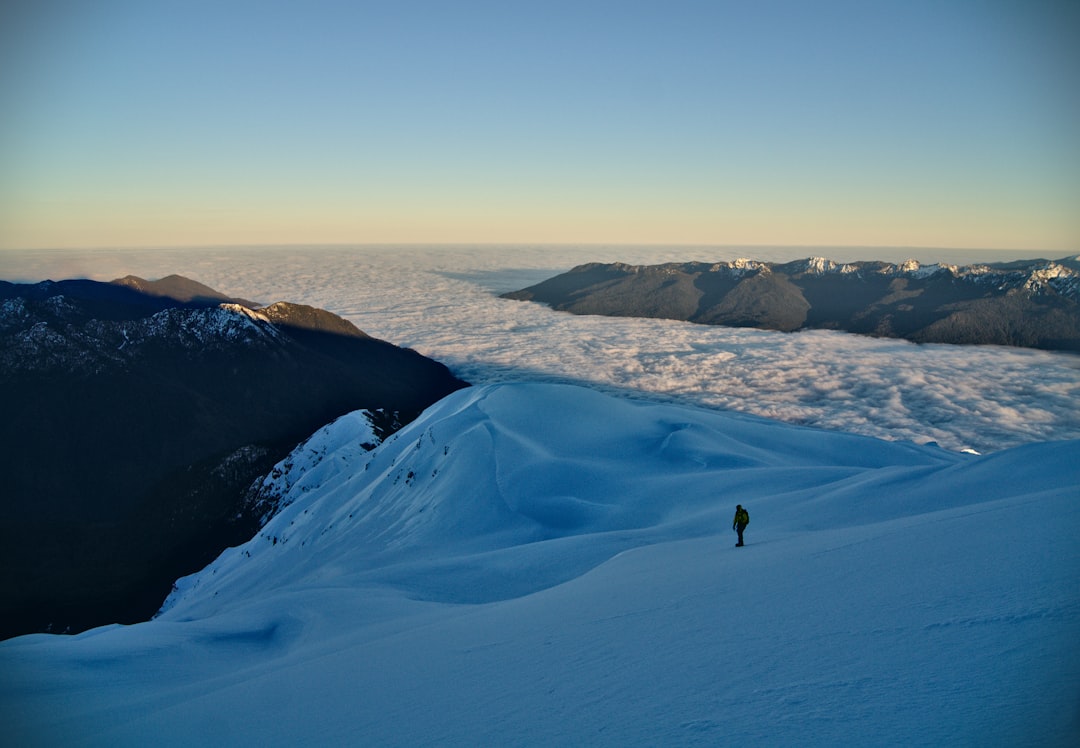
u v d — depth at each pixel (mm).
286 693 14086
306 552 68062
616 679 10367
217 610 61438
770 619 11914
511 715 9742
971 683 7770
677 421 74688
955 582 11742
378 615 24969
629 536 32750
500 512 53719
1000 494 23906
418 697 11750
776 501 34250
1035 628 8977
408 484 69875
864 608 11391
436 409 97188
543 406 78812
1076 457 25047
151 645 24156
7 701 17875
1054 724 6430
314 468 119500
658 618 13602
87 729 14977
